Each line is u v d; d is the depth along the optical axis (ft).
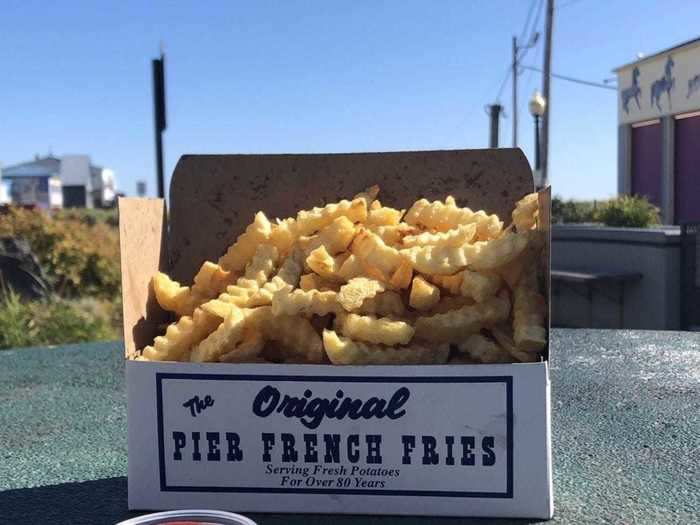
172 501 6.19
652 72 79.77
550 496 5.87
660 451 8.04
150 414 6.15
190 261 9.11
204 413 6.08
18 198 202.90
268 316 6.52
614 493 6.75
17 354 16.06
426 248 6.68
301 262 7.67
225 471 6.11
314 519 6.05
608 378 11.90
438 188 8.97
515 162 8.77
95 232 38.42
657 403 10.24
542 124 62.13
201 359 6.39
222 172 9.19
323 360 6.36
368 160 9.12
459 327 6.34
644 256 32.48
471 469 5.87
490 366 5.77
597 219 54.80
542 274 6.61
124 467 7.97
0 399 11.68
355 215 7.75
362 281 6.42
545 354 6.14
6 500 6.97
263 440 6.06
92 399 11.59
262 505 6.11
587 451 8.07
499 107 68.44
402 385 5.86
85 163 229.66
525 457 5.82
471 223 7.13
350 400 5.92
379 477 5.98
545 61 62.18
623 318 33.81
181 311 7.71
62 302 30.37
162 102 23.57
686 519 6.15
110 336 28.17
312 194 9.21
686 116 75.66
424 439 5.90
